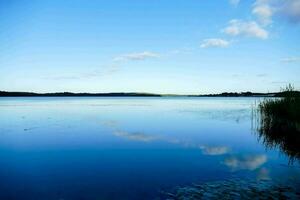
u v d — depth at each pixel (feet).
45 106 155.84
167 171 27.99
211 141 45.57
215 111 114.11
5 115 92.17
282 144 42.55
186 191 21.61
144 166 30.35
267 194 20.22
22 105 166.91
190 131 57.16
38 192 22.68
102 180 25.67
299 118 49.47
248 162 30.99
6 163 32.58
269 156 34.06
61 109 128.77
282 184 22.52
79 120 78.74
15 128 61.57
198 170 27.91
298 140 45.65
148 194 21.58
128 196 21.39
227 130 58.13
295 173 25.98
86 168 30.09
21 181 25.76
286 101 54.90
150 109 133.69
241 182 23.27
